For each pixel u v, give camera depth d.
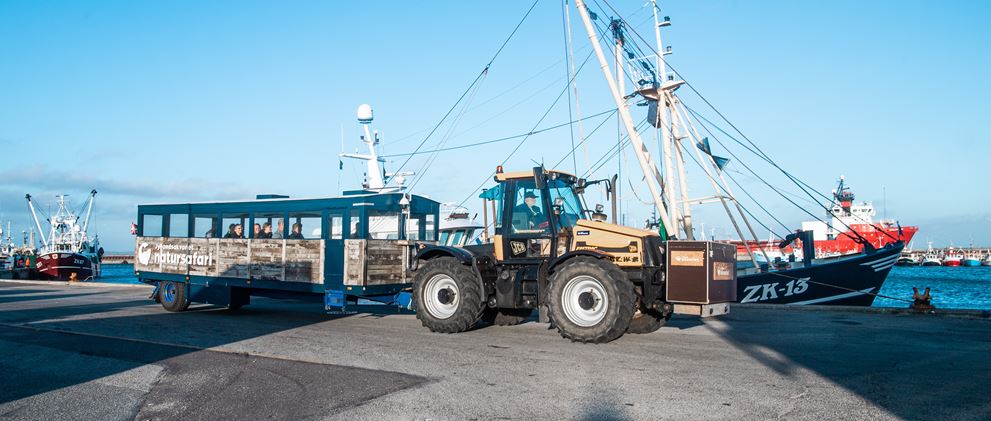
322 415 5.80
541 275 10.27
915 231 37.34
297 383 7.00
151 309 15.26
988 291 41.25
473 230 21.81
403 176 21.56
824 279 17.75
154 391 6.82
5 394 6.77
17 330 11.23
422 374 7.37
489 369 7.62
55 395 6.71
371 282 12.16
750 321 12.28
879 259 17.88
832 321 12.20
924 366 7.64
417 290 11.00
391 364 7.95
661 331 10.83
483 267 10.75
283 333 10.73
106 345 9.52
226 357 8.52
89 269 43.56
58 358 8.57
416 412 5.84
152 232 15.23
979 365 7.68
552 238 10.48
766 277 17.69
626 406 5.95
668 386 6.70
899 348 8.91
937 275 63.84
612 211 10.96
